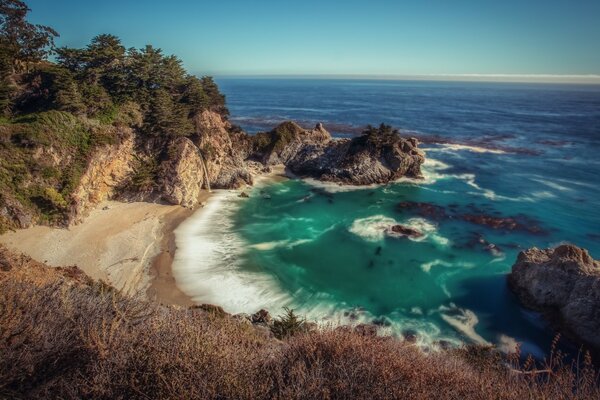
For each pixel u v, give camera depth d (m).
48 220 42.41
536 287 32.97
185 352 7.40
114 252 39.97
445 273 39.66
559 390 7.79
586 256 32.31
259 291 35.44
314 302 34.28
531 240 47.31
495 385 7.83
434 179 71.88
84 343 7.39
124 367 7.12
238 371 7.36
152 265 38.19
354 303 34.44
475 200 61.34
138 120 55.34
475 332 30.91
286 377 7.70
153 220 48.09
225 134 66.00
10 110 52.16
